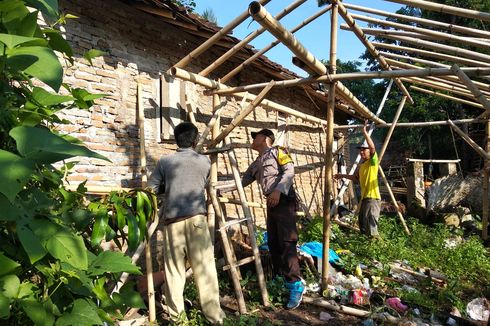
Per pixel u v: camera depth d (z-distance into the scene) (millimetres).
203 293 3471
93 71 4215
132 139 4617
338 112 10336
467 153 16625
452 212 9984
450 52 4590
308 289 4625
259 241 5992
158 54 5020
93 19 4230
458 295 4965
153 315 3652
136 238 1881
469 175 10648
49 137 1081
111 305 1563
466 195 10297
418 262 6395
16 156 1015
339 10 4309
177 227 3463
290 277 4227
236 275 4121
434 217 10102
